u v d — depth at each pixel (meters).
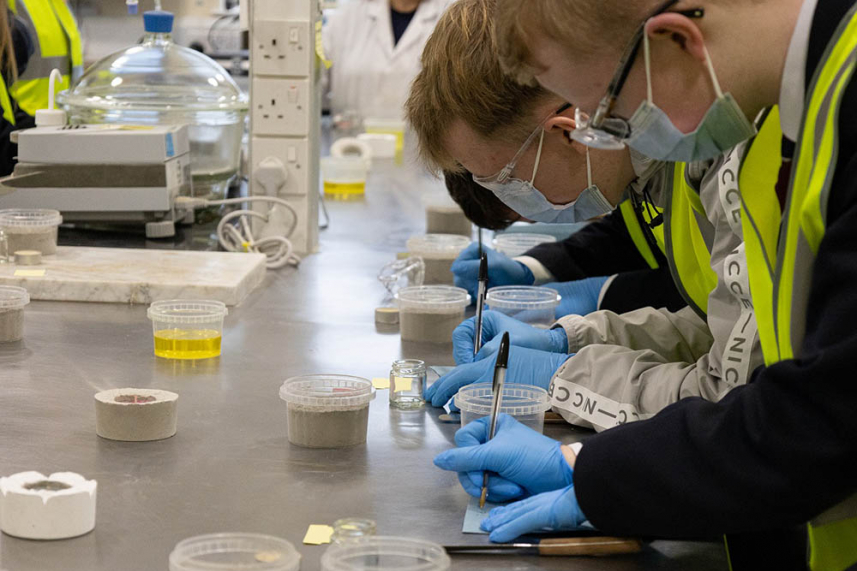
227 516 1.12
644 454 1.05
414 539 0.97
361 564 0.95
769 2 1.03
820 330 0.95
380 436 1.42
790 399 0.97
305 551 1.04
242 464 1.28
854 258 0.94
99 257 2.30
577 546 1.08
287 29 2.52
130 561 1.00
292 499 1.18
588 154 1.58
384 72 5.85
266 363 1.74
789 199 1.06
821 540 1.14
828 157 0.98
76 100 2.88
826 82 1.00
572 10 1.04
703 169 1.50
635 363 1.49
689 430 1.05
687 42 1.01
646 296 2.10
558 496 1.11
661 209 1.83
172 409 1.37
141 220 2.54
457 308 1.93
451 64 1.53
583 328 1.73
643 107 1.05
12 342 1.79
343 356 1.80
